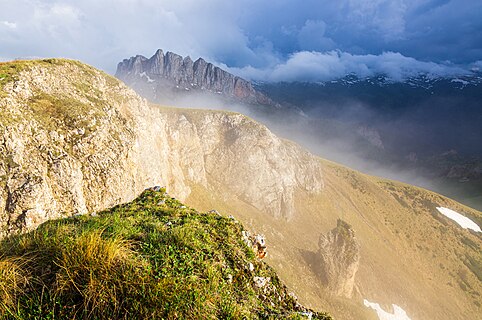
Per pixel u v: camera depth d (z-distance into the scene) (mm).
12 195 29094
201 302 5621
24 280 5246
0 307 4781
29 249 6086
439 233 158125
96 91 56906
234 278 7781
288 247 108438
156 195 13164
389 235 150500
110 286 5199
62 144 38406
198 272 6797
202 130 133125
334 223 143750
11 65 43219
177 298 5352
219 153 133125
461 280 132875
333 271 93938
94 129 43062
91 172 40062
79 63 64188
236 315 5938
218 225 10539
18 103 36938
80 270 5359
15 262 5602
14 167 30578
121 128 52438
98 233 6988
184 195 92562
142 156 57406
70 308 4938
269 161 137625
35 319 4707
